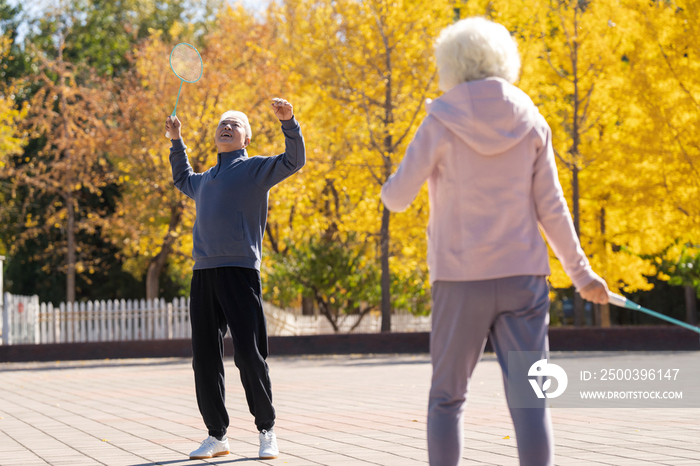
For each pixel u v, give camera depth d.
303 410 6.72
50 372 13.45
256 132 19.41
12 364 16.02
